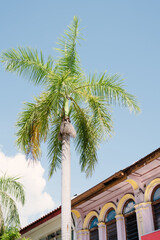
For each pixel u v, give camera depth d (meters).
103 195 13.14
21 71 10.70
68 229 9.14
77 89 10.91
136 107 10.27
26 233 18.81
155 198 11.12
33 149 10.48
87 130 11.12
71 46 11.34
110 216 13.05
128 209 12.23
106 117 10.78
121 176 11.38
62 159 10.13
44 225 17.58
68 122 10.56
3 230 14.23
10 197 14.85
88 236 13.83
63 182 9.77
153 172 11.27
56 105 9.88
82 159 11.01
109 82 10.57
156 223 10.78
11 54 10.70
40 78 10.71
